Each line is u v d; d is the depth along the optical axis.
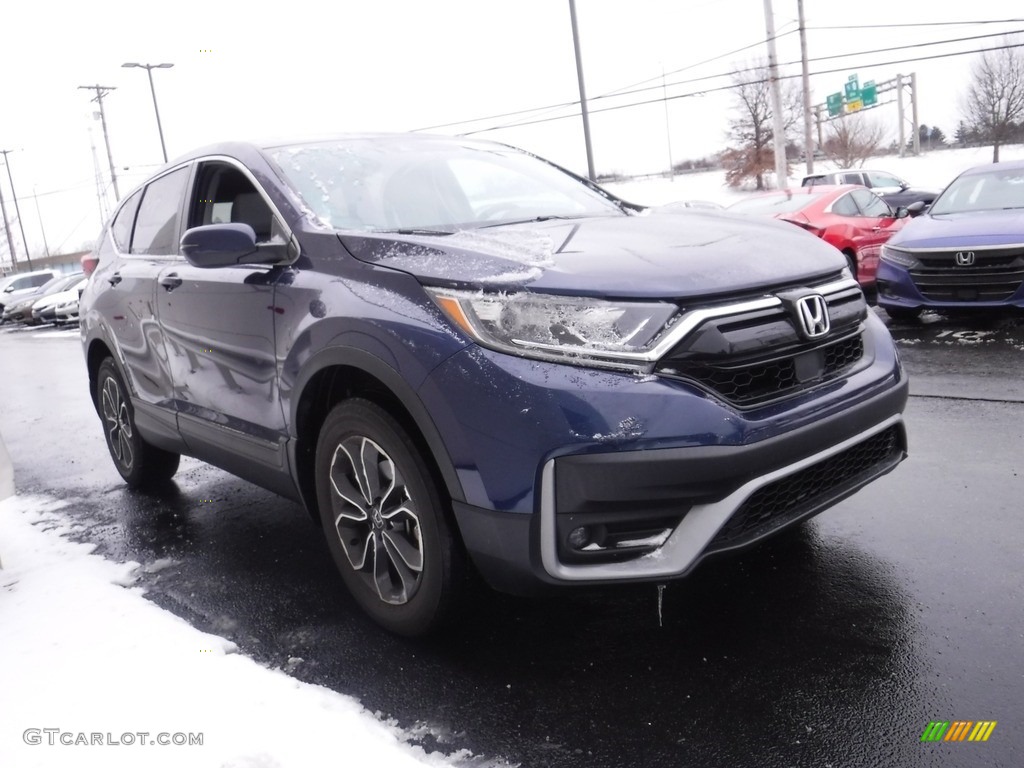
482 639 2.71
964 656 2.38
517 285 2.34
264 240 3.27
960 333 7.14
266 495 4.54
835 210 10.06
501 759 2.11
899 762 1.99
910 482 3.78
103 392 4.86
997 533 3.16
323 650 2.73
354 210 3.14
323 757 2.10
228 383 3.34
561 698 2.36
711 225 3.02
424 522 2.51
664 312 2.28
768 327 2.40
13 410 8.42
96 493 4.89
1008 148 47.56
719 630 2.64
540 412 2.21
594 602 2.89
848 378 2.64
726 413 2.25
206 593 3.28
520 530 2.26
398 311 2.48
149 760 2.12
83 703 2.43
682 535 2.28
